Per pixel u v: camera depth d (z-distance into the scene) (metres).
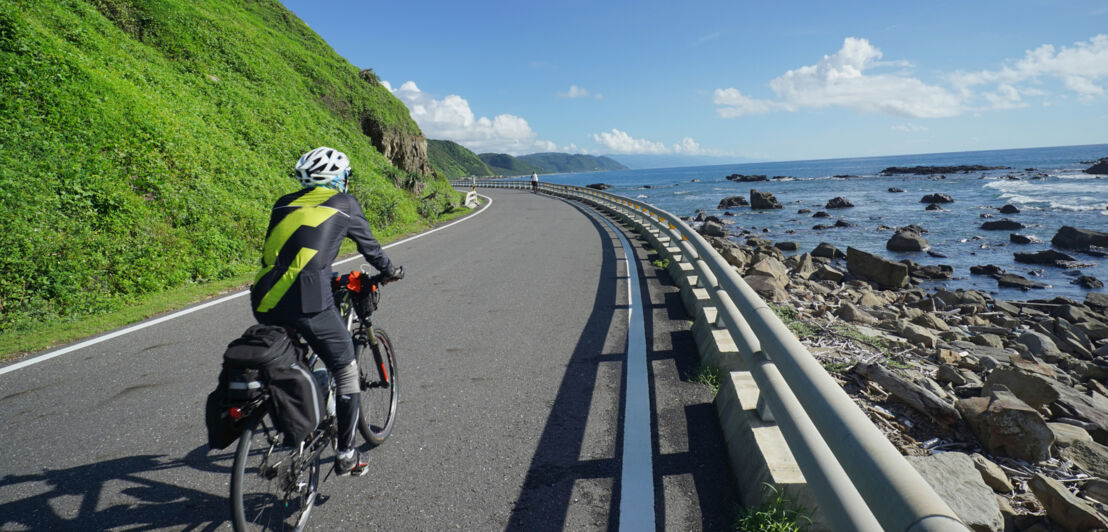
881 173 119.69
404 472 2.93
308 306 2.37
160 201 9.70
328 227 2.47
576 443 3.19
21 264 6.72
